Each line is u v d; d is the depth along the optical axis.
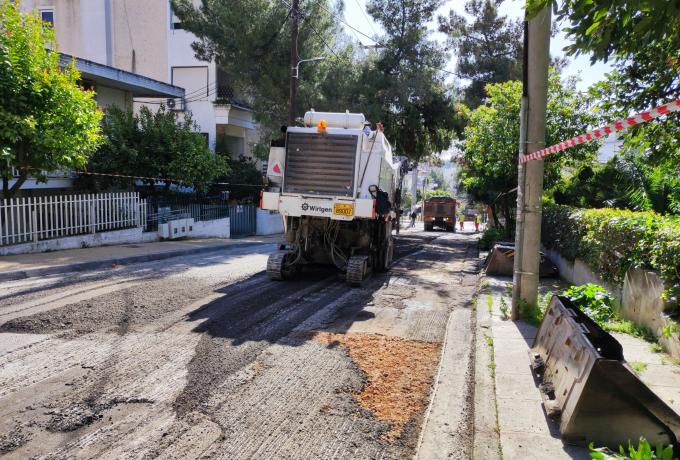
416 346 6.78
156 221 19.94
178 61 31.06
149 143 20.05
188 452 4.00
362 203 10.46
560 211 13.36
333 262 11.58
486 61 30.48
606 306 8.05
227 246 19.28
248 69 24.86
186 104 31.27
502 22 30.78
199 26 25.17
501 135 17.61
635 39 4.17
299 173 10.82
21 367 5.63
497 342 6.71
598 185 16.50
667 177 11.60
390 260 14.02
